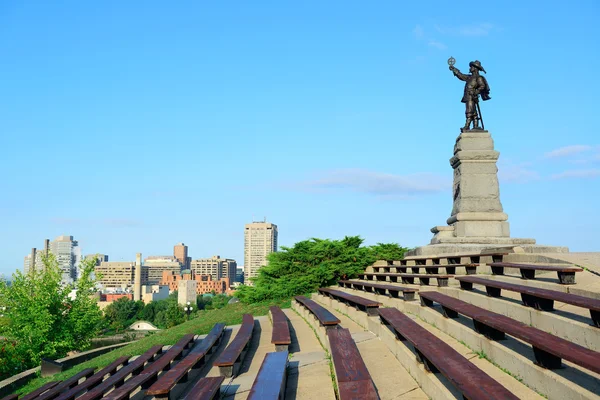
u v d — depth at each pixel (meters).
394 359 9.65
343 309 16.36
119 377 12.64
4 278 29.30
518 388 6.95
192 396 7.62
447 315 10.67
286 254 25.11
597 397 5.60
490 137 22.73
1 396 18.02
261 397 6.79
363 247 25.16
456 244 20.77
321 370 9.75
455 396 6.63
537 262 14.01
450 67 24.05
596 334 7.27
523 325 7.72
